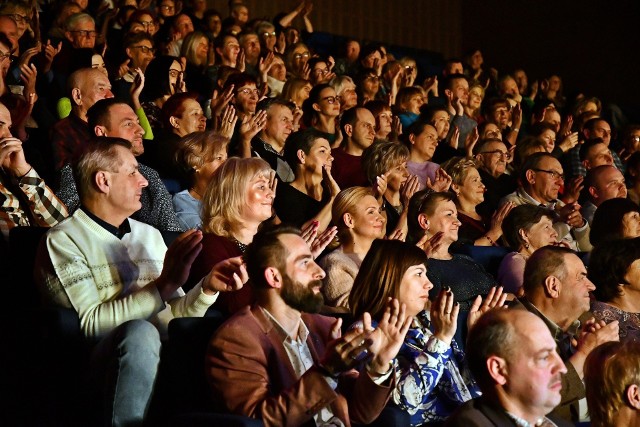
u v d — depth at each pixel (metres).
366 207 4.82
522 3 14.35
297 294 3.34
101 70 6.11
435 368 3.63
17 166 4.43
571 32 14.18
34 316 3.55
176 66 6.99
